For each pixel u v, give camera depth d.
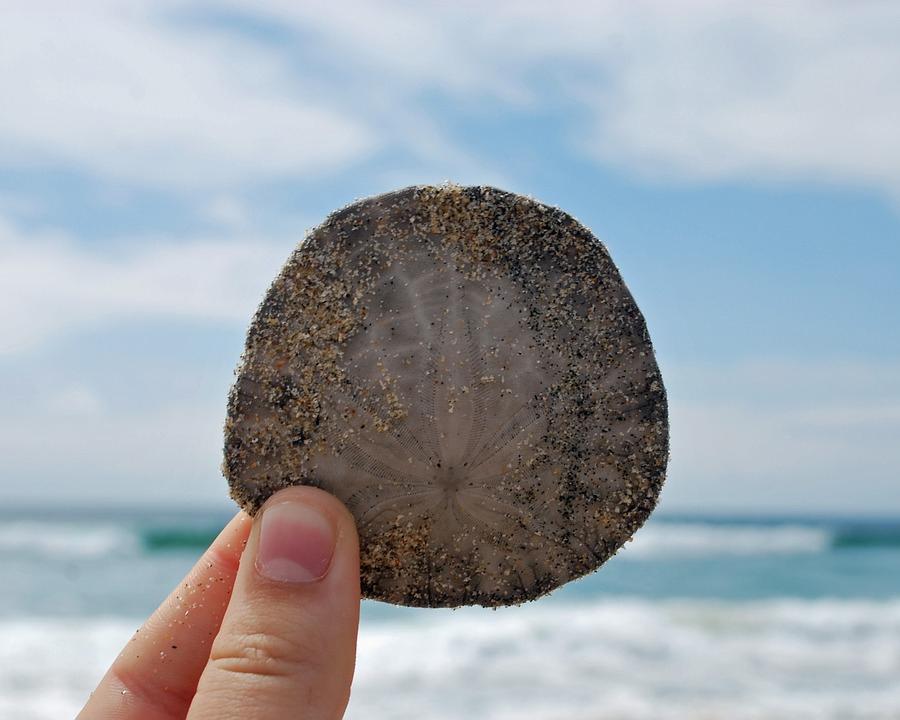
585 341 0.16
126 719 0.17
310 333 0.15
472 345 0.15
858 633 1.22
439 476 0.15
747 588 1.95
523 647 1.06
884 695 0.83
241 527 0.18
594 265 0.16
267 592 0.14
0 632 1.20
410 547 0.15
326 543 0.14
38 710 0.77
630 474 0.16
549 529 0.15
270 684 0.13
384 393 0.15
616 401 0.16
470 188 0.16
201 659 0.18
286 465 0.15
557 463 0.15
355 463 0.15
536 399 0.15
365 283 0.15
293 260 0.15
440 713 0.77
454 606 0.16
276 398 0.15
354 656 0.14
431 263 0.15
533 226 0.16
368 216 0.16
